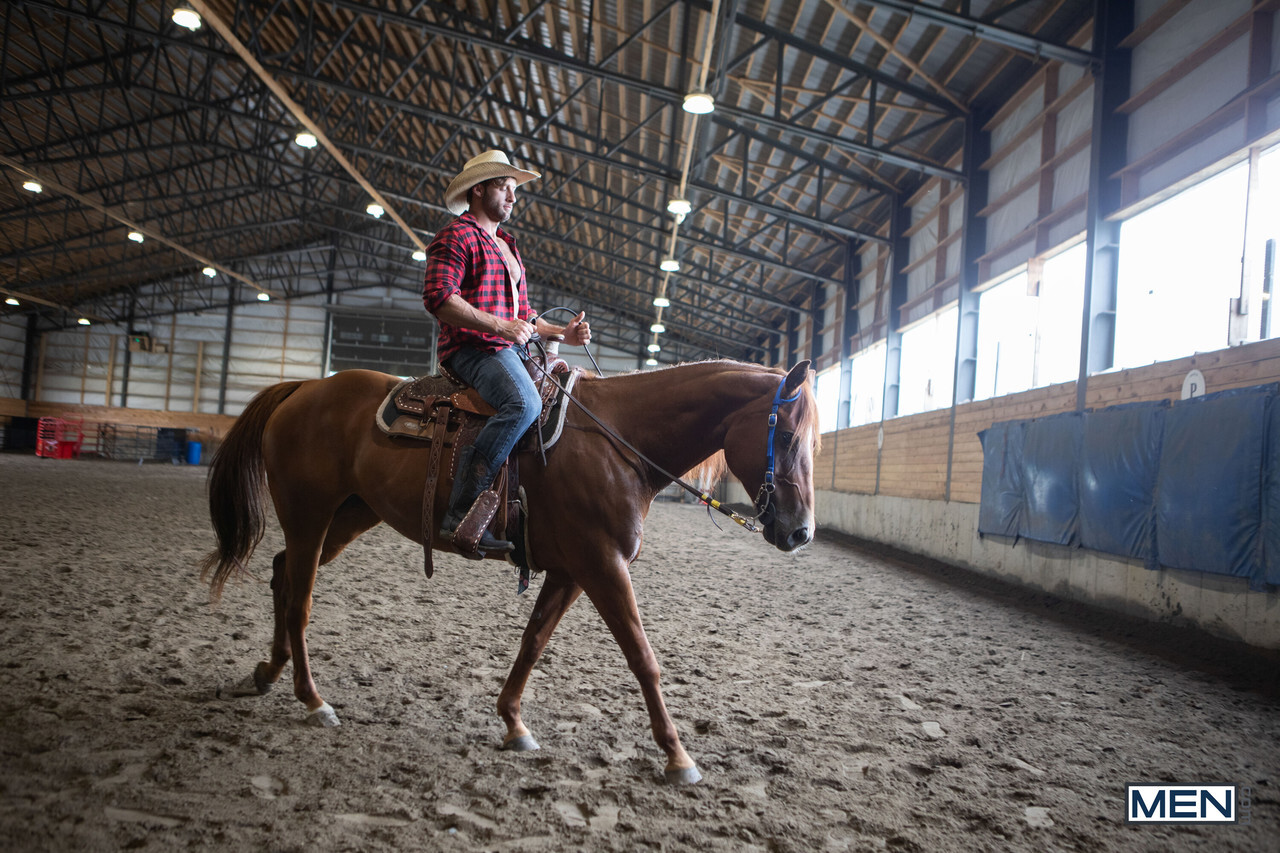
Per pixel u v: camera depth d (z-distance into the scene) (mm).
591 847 2057
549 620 2840
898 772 2746
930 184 12703
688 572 8461
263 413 3254
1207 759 3076
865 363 16062
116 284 29766
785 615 6059
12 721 2678
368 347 30219
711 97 8555
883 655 4762
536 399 2652
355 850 1963
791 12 9523
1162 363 6301
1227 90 6137
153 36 11648
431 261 2672
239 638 4125
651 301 27234
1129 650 5320
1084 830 2346
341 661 3812
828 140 10297
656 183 16781
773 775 2656
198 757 2490
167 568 6133
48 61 15078
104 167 20312
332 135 18078
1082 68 8289
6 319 29922
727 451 2744
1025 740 3205
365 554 7895
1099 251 7477
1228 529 5207
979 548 9477
